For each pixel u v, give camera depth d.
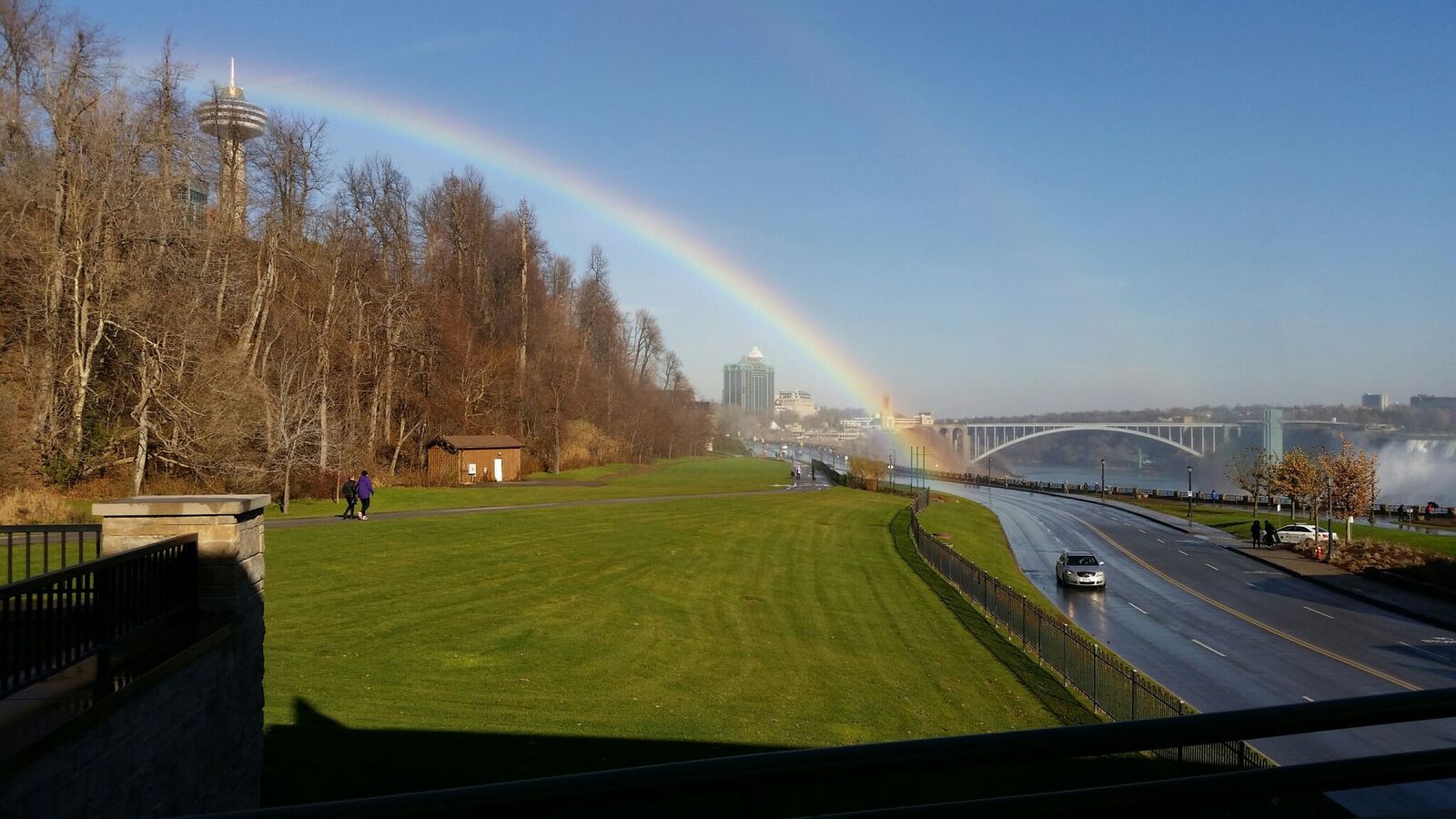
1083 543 62.91
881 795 13.73
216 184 49.59
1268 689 25.67
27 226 40.44
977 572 34.00
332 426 51.75
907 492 85.94
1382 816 3.11
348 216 66.50
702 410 187.00
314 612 23.09
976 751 2.61
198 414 40.97
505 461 75.00
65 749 6.79
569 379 97.31
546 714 16.98
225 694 9.95
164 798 8.43
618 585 30.42
